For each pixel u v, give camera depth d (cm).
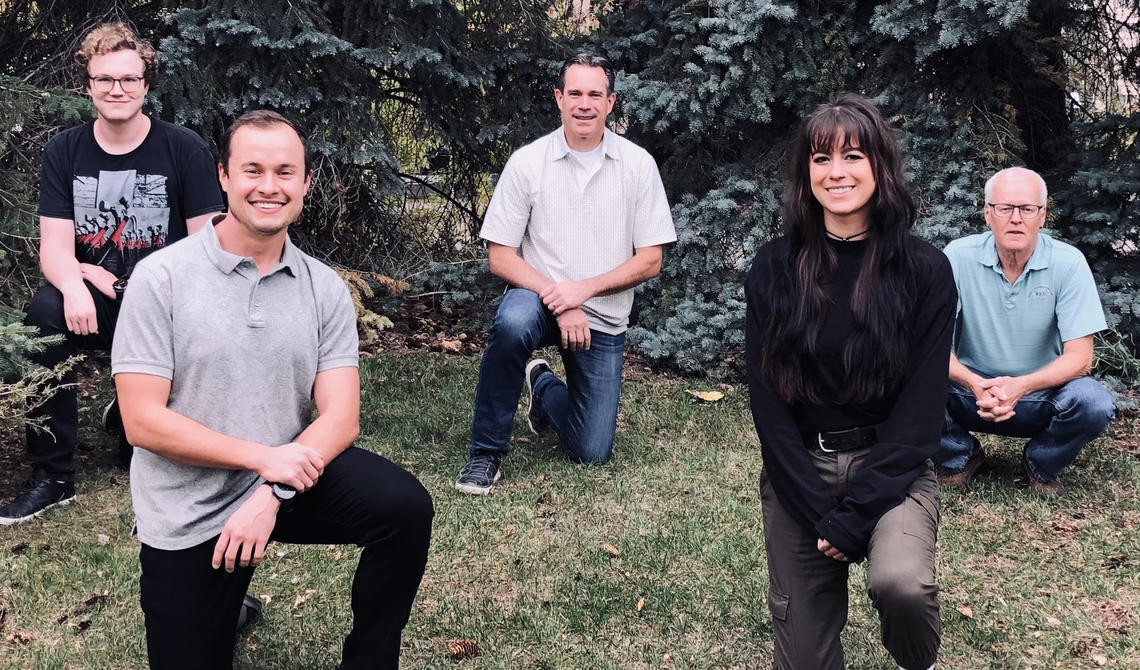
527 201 425
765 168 568
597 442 430
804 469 234
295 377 234
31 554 343
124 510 382
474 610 313
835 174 225
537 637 298
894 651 229
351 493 229
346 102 581
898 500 226
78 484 403
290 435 236
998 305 392
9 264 431
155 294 219
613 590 325
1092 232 537
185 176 384
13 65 588
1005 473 424
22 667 280
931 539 225
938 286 231
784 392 238
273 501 221
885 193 227
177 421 219
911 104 534
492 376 403
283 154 220
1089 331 382
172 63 525
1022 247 377
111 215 379
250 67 559
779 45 545
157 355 220
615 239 424
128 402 220
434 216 697
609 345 424
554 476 420
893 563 216
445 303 636
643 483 414
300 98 563
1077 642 297
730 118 552
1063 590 328
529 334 400
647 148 616
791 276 237
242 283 226
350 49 554
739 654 293
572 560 346
